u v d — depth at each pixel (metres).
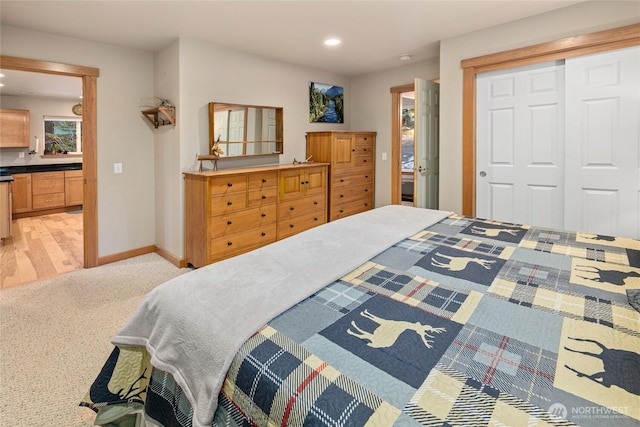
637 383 0.74
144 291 3.06
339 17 2.94
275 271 1.35
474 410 0.68
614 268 1.39
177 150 3.55
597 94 2.73
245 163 4.10
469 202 3.42
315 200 4.42
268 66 4.20
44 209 6.50
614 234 2.76
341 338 0.93
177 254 3.73
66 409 1.69
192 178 3.46
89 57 3.45
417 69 4.48
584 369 0.79
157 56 3.78
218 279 1.28
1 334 2.34
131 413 1.31
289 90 4.46
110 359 1.30
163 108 3.45
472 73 3.31
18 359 2.06
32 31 3.12
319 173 4.44
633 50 2.56
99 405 1.28
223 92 3.79
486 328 0.97
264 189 3.81
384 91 4.90
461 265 1.45
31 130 6.55
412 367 0.81
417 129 3.71
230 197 3.49
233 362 0.89
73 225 5.66
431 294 1.18
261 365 0.84
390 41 3.56
